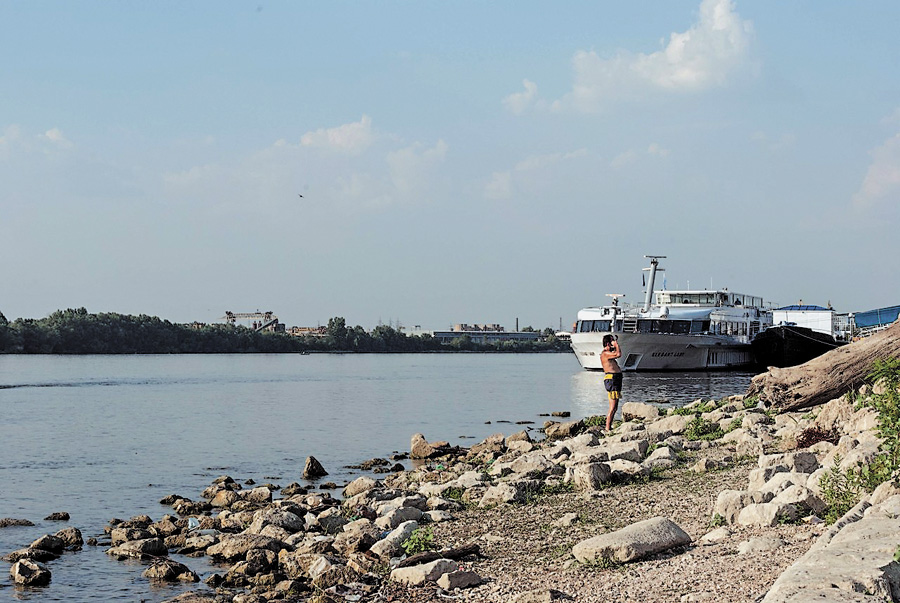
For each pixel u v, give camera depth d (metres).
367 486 27.61
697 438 30.06
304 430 51.53
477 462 34.16
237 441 46.00
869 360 31.19
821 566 10.29
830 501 15.33
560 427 40.66
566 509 19.89
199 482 32.09
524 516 19.62
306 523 21.50
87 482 32.12
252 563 17.52
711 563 13.33
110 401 76.94
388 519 19.70
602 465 22.19
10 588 17.23
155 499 28.52
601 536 15.00
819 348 95.19
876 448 17.59
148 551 19.69
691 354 96.25
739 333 102.69
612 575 13.80
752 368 105.19
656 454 24.92
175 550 20.16
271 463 37.34
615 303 100.31
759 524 15.26
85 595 16.75
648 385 81.12
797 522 15.08
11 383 105.62
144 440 46.53
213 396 83.62
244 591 16.33
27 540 22.11
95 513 26.05
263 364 190.38
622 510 19.03
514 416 61.12
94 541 21.16
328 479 32.19
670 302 102.38
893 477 14.69
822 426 26.19
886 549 10.66
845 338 105.81
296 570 17.05
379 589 14.94
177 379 118.00
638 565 14.09
